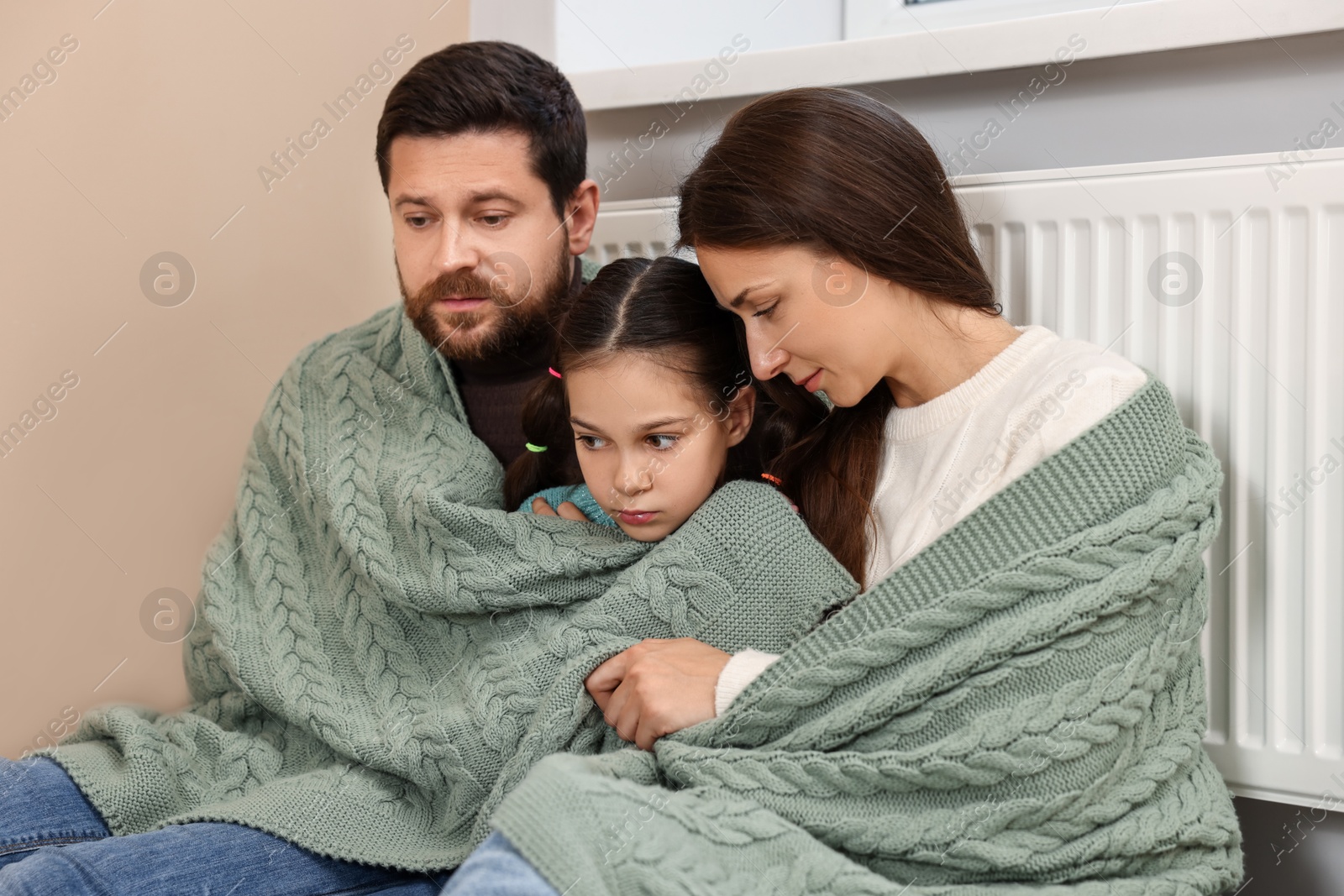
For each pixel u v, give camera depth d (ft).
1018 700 2.33
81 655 4.86
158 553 4.93
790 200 2.72
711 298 3.12
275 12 4.87
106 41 4.75
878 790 2.36
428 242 3.49
